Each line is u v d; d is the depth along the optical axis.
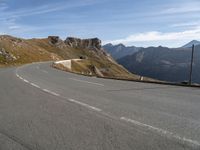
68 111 8.75
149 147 5.30
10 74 28.73
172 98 12.14
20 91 13.88
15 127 6.83
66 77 26.11
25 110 8.92
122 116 8.03
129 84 19.48
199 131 6.50
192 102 11.01
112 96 12.36
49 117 7.91
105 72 186.75
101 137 5.96
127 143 5.54
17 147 5.39
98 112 8.61
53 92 13.52
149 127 6.81
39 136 6.07
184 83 21.28
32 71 37.22
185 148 5.27
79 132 6.35
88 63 161.00
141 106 9.77
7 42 145.25
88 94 12.92
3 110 8.92
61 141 5.70
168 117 7.98
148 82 22.62
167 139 5.83
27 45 173.75
